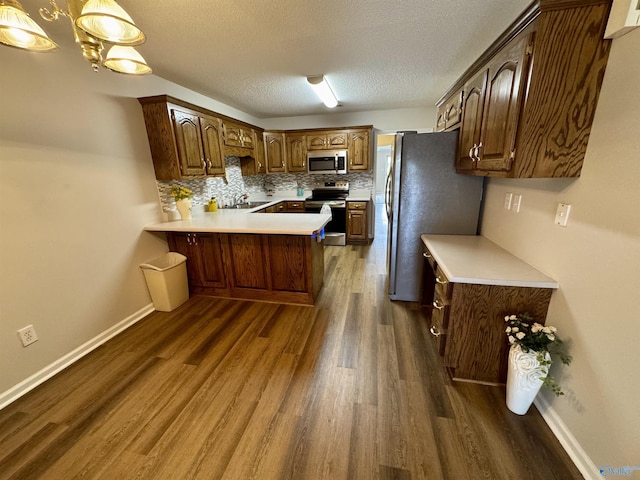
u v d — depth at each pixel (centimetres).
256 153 444
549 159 128
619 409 106
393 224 265
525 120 126
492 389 169
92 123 211
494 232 220
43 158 181
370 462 128
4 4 91
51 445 139
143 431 146
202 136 296
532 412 152
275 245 270
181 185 316
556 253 144
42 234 182
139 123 253
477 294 159
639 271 98
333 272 364
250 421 150
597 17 111
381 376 181
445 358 176
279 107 425
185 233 286
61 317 194
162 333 234
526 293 152
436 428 144
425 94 361
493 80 156
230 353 207
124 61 141
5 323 165
